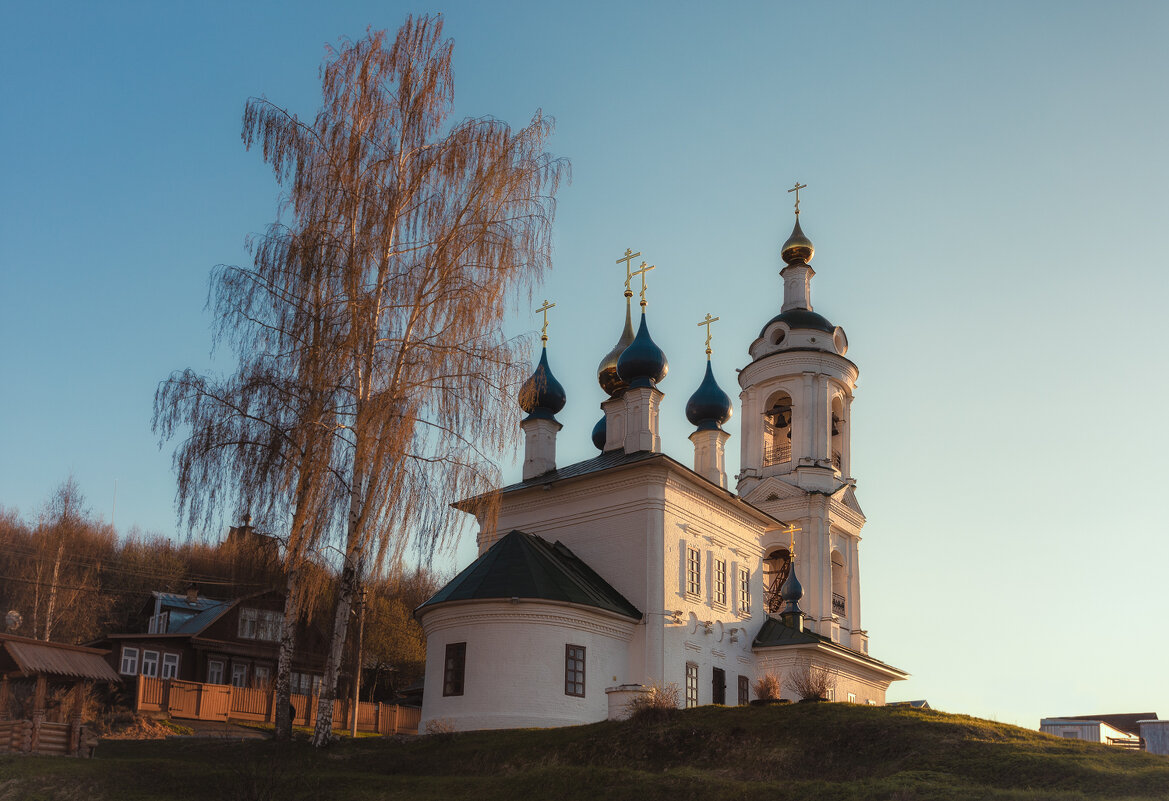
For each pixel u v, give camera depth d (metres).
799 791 21.50
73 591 63.31
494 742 28.78
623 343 51.31
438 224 29.20
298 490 26.53
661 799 22.36
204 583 72.56
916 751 23.69
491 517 28.12
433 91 30.28
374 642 59.25
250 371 27.19
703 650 40.22
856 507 56.53
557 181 30.81
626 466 39.06
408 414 26.97
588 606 35.09
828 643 44.88
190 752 27.33
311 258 27.64
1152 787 20.48
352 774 25.67
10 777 22.86
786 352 56.53
